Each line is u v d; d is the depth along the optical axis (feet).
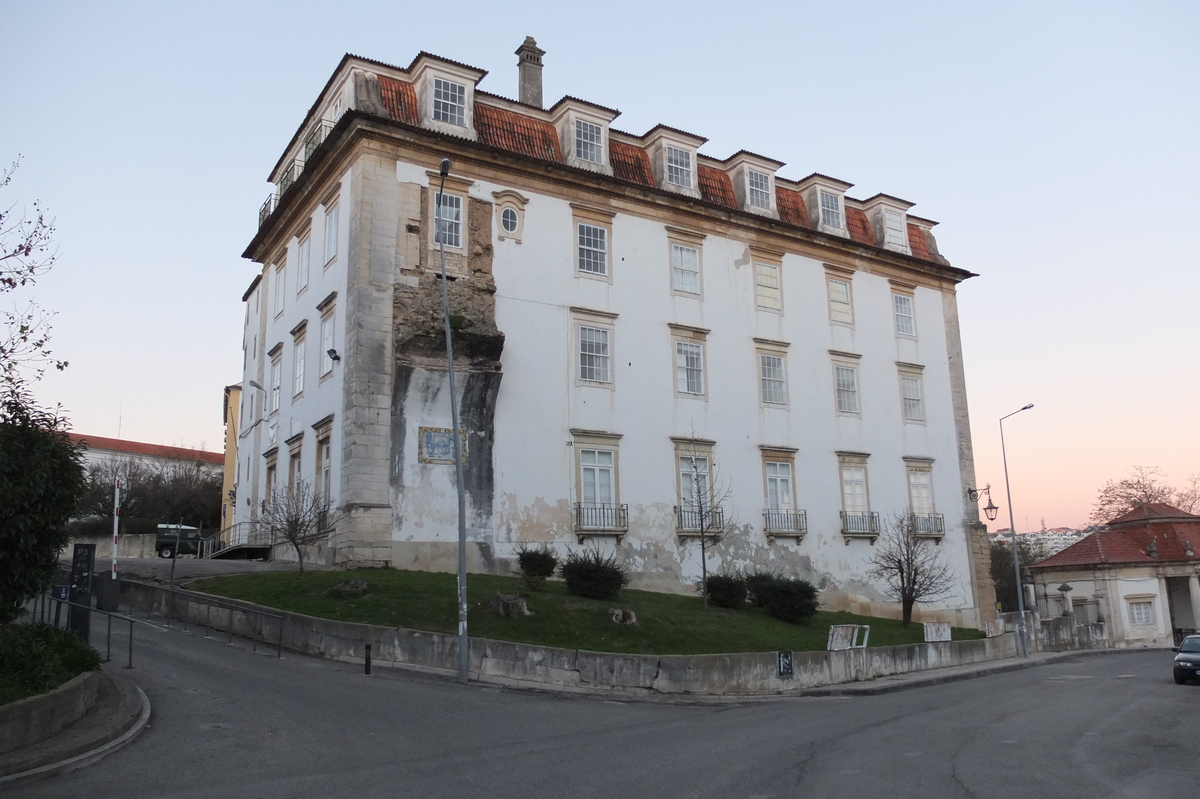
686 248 117.91
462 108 103.04
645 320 111.75
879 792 31.99
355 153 97.50
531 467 99.45
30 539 41.39
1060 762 38.24
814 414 124.16
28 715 34.60
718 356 116.98
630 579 103.35
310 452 102.06
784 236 126.62
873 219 140.97
